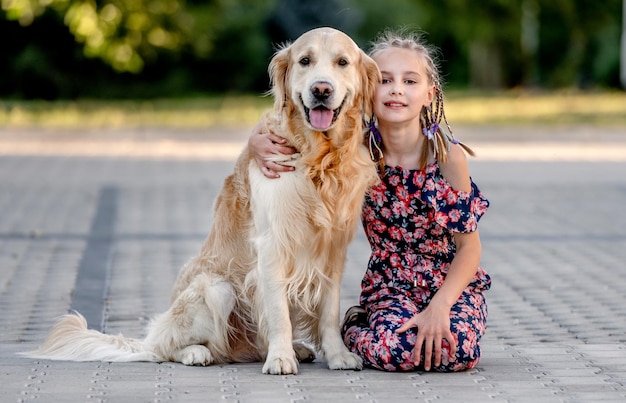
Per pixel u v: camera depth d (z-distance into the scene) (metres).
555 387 4.89
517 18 40.81
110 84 39.75
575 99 36.25
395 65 5.30
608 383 4.97
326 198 5.21
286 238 5.25
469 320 5.26
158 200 12.96
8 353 5.75
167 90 41.22
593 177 15.47
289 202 5.21
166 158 18.59
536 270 8.68
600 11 41.81
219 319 5.51
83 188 14.09
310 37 5.30
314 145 5.18
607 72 47.38
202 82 43.59
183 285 5.81
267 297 5.30
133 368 5.34
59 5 32.44
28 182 14.73
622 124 24.70
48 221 11.21
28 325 6.55
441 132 5.37
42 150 20.20
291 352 5.29
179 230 10.68
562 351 5.80
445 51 56.19
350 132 5.26
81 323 5.76
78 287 7.84
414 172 5.36
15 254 9.25
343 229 5.31
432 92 5.43
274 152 5.26
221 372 5.26
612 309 7.13
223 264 5.64
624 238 10.33
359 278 8.38
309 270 5.35
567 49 47.72
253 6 43.06
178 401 4.58
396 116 5.27
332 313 5.42
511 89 47.88
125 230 10.66
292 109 5.30
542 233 10.62
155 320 5.74
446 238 5.48
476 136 22.64
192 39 37.94
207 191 13.84
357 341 5.38
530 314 6.97
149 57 37.91
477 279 5.58
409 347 5.16
